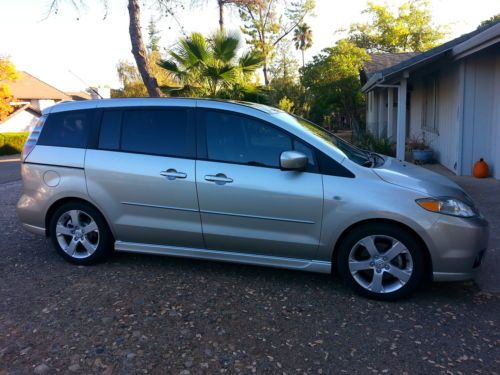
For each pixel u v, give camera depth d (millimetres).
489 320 3754
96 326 3676
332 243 4180
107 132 4832
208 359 3227
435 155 13555
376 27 42875
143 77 12609
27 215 5102
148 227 4668
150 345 3400
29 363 3186
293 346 3389
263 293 4281
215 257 4578
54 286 4461
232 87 13008
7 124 33062
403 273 4031
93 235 4961
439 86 13055
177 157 4555
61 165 4883
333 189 4117
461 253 3924
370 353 3289
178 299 4152
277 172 4270
